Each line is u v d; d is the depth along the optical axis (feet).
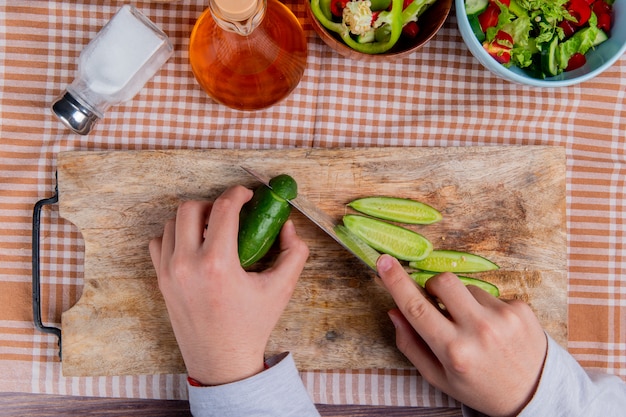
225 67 2.05
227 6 1.72
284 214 2.04
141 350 2.20
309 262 2.20
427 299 2.06
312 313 2.20
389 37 2.06
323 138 2.26
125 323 2.20
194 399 2.03
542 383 2.00
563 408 2.02
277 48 2.03
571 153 2.28
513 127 2.27
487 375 1.99
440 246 2.21
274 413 2.00
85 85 2.15
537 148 2.22
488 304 2.04
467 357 1.96
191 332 2.01
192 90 2.25
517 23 2.06
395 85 2.26
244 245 2.03
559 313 2.21
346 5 2.02
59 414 2.27
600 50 2.12
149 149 2.24
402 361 2.20
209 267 1.95
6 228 2.26
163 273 2.00
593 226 2.27
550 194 2.22
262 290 2.02
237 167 2.20
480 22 2.11
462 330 1.98
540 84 2.04
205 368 2.02
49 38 2.24
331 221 2.19
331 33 2.09
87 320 2.20
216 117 2.25
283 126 2.25
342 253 2.20
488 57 2.05
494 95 2.26
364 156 2.20
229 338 1.99
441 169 2.21
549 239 2.22
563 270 2.22
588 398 2.04
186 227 2.01
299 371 2.26
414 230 2.21
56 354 2.26
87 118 2.17
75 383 2.25
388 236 2.19
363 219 2.19
